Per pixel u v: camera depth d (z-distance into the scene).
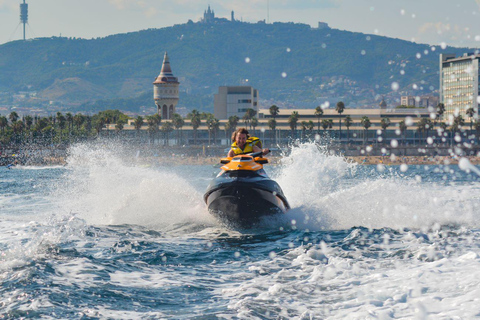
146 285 23.92
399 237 35.41
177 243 35.34
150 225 43.66
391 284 21.70
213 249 33.19
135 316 19.31
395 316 17.72
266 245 34.59
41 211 56.06
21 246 31.84
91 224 44.50
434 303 18.66
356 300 19.94
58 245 31.94
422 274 22.75
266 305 20.06
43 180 139.00
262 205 40.28
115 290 22.75
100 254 30.91
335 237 36.50
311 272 25.66
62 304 20.38
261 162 41.66
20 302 20.47
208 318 18.81
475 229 38.75
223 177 40.88
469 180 118.00
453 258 26.61
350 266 25.98
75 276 24.81
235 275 26.11
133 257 30.22
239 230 41.88
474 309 17.66
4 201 71.94
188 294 22.47
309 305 19.88
